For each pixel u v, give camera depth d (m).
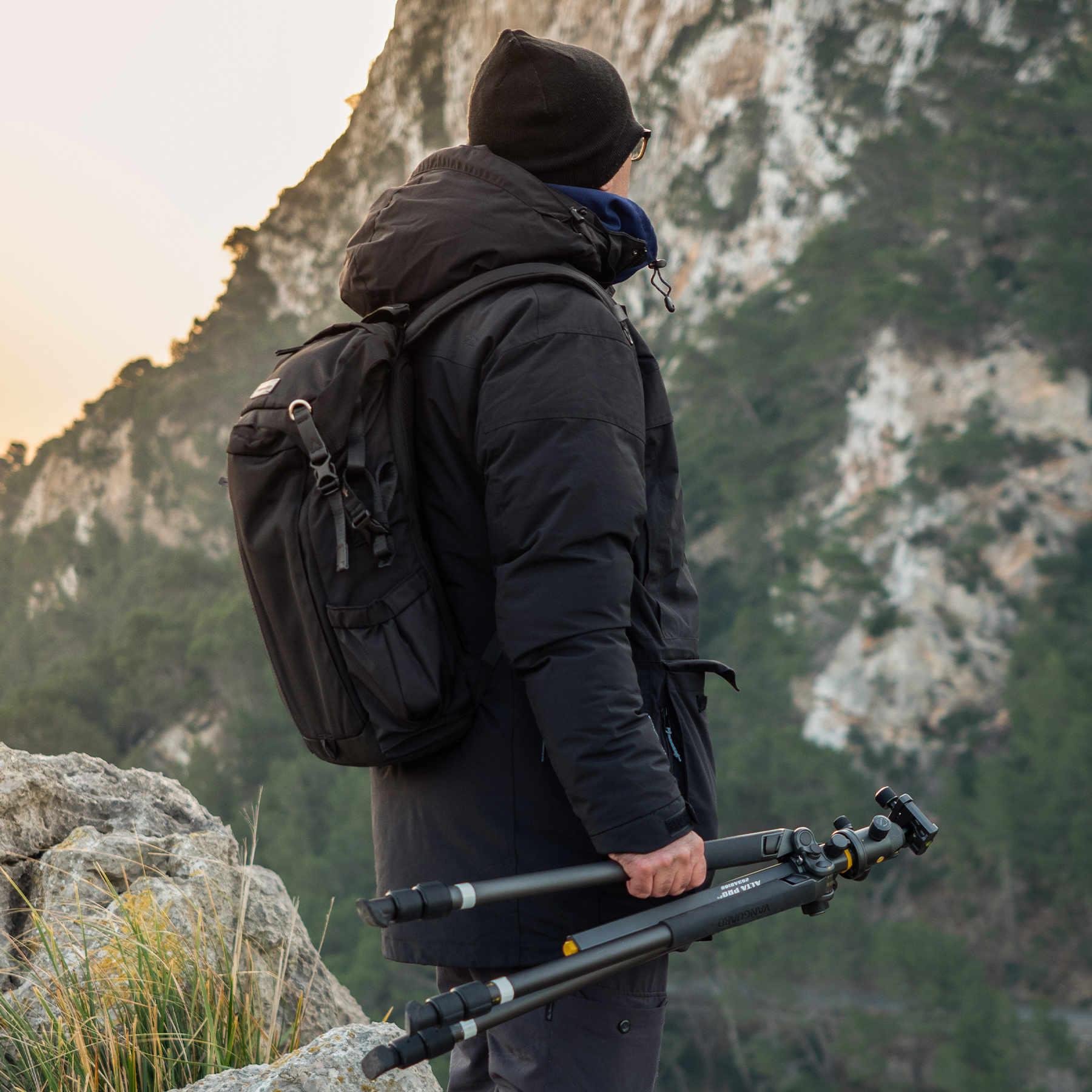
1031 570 41.62
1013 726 36.62
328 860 35.97
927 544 43.59
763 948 30.47
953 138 51.66
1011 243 49.66
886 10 69.12
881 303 49.28
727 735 40.94
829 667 42.75
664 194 77.38
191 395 117.19
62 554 113.69
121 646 62.16
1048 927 32.09
